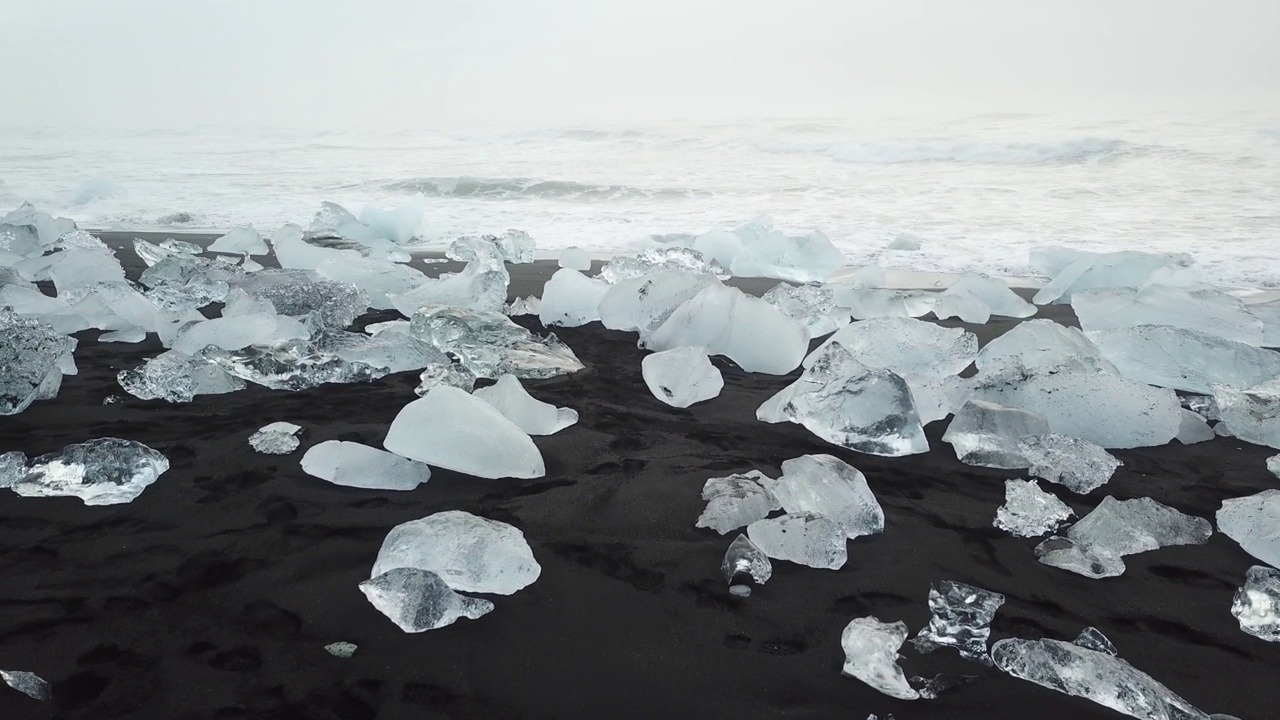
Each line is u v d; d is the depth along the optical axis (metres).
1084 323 3.79
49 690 1.38
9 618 1.58
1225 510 2.07
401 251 6.18
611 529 1.98
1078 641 1.58
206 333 3.29
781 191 9.48
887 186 9.62
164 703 1.35
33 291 3.93
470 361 3.26
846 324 4.04
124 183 10.98
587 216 8.13
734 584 1.74
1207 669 1.52
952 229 7.00
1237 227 6.59
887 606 1.69
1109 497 2.08
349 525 1.97
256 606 1.63
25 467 2.20
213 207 8.87
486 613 1.63
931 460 2.44
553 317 4.02
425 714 1.34
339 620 1.59
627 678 1.44
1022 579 1.81
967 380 2.89
